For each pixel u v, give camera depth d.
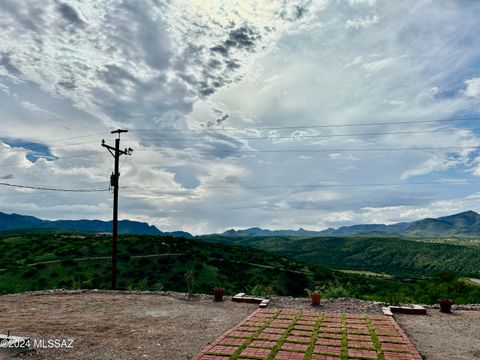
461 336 11.39
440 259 153.00
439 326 12.77
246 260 74.88
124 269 61.16
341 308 15.52
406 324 13.00
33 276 56.28
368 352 9.20
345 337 10.58
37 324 11.96
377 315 14.02
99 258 65.56
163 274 60.44
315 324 12.19
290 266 76.38
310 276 68.12
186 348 9.55
